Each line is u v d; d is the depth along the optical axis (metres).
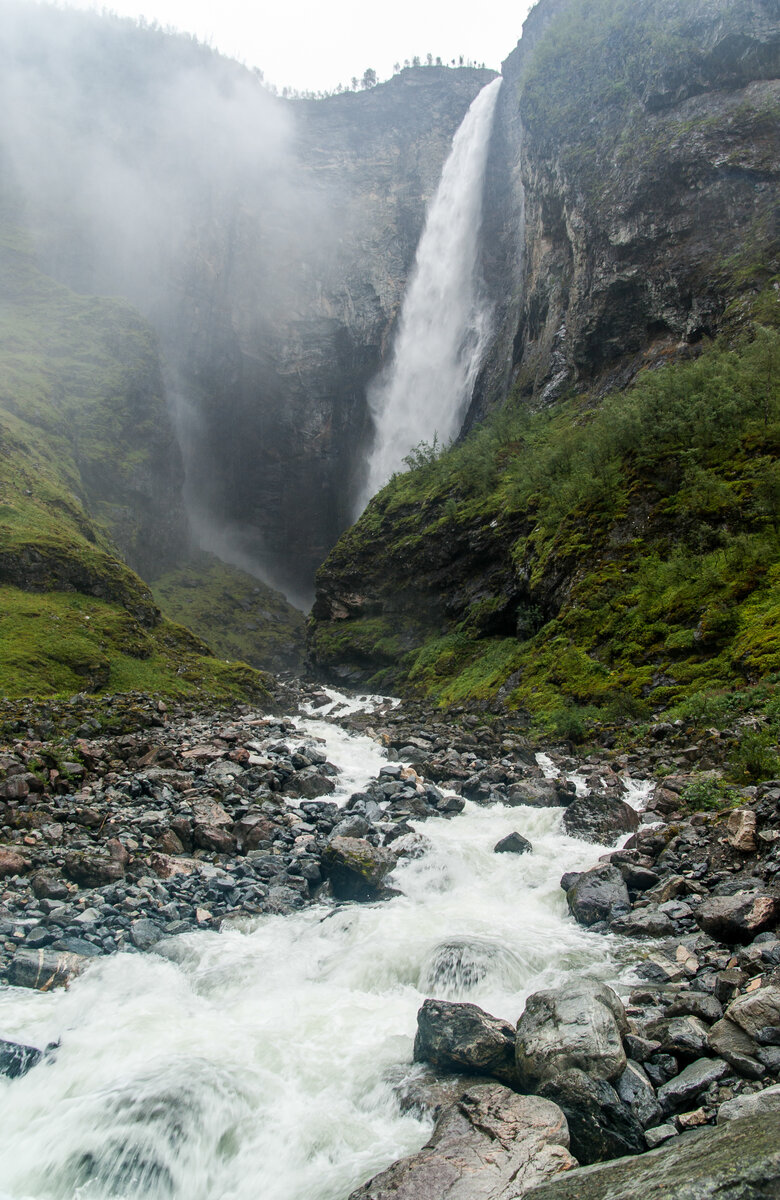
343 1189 5.73
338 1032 7.93
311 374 93.56
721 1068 6.17
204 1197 6.13
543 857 12.66
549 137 52.09
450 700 31.62
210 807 15.15
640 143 43.69
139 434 72.88
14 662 28.39
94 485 65.38
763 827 10.90
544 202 52.53
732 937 8.58
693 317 37.47
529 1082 6.34
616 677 23.09
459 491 44.50
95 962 9.45
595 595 26.53
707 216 39.03
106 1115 6.68
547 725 22.83
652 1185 4.45
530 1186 5.00
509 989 8.45
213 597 78.19
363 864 11.91
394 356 87.62
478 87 99.38
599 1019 6.54
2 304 74.44
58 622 32.56
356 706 38.88
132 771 18.39
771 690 17.42
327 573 53.75
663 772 16.00
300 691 44.81
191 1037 7.84
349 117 100.88
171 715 28.03
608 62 49.72
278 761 19.72
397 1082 6.86
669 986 7.96
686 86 42.84
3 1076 7.41
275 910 11.19
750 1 41.06
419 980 8.90
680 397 29.03
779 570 21.42
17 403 57.75
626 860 11.47
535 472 36.81
